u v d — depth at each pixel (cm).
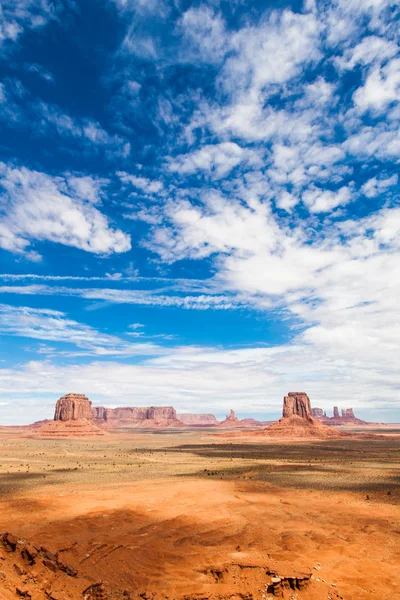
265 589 1848
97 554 2252
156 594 1803
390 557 2367
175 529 2945
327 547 2520
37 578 1622
